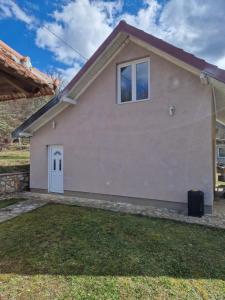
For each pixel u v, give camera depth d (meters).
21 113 25.73
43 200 9.48
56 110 10.34
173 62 7.67
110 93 9.11
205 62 6.50
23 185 11.82
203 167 7.27
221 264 4.18
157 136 8.09
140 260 4.29
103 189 9.38
